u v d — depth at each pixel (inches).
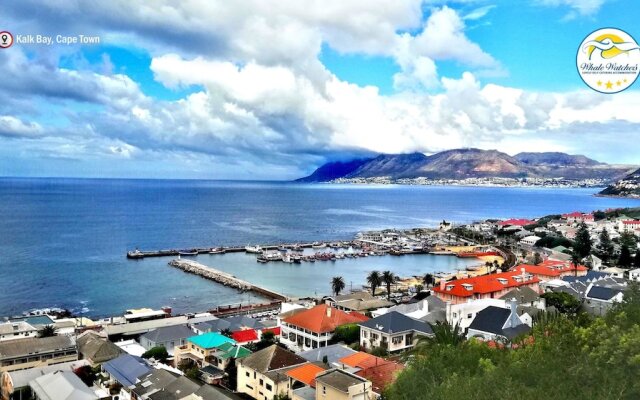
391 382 2566.4
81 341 4279.0
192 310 6540.4
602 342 1961.1
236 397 3161.9
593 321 2822.3
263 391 3129.9
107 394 3393.2
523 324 3777.1
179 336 4451.3
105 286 7746.1
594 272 6230.3
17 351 3826.3
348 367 3095.5
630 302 2763.3
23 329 4566.9
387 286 7037.4
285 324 4542.3
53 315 5989.2
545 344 2281.0
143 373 3459.6
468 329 3794.3
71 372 3518.7
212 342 3944.4
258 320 5265.8
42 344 3961.6
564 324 2645.2
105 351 3998.5
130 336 4958.2
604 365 1785.2
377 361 3132.4
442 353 2420.0
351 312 4837.6
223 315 5910.4
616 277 5762.8
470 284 5664.4
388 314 4121.6
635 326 2021.4
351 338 4190.5
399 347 3892.7
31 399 3351.4
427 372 2250.2
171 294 7416.3
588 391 1637.6
